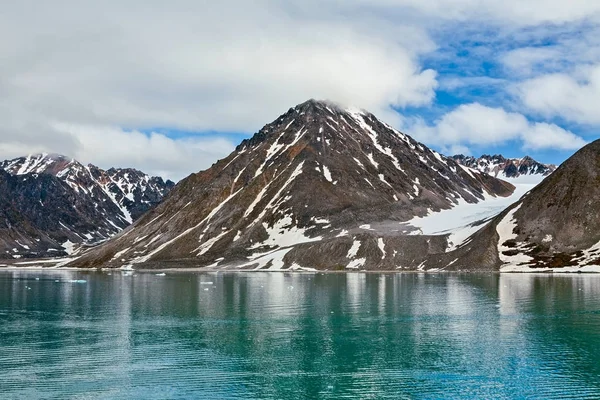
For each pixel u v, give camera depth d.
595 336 71.19
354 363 59.00
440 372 55.59
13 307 103.00
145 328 78.75
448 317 86.62
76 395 49.78
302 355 62.44
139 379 53.97
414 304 102.19
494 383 52.06
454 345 66.69
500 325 79.25
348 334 73.62
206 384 52.53
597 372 55.16
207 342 69.25
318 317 87.62
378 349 64.94
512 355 61.69
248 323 82.44
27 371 56.69
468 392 49.81
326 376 54.69
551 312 90.38
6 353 63.91
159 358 61.50
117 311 96.19
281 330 76.62
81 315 91.69
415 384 52.00
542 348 64.81
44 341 70.25
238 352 64.00
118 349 65.69
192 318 87.50
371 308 97.31
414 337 71.44
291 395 49.38
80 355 63.00
